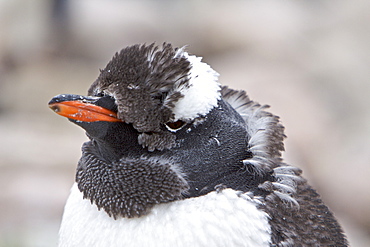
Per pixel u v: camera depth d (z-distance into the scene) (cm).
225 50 2309
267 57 2109
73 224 501
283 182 500
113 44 2370
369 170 1427
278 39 2212
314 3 2383
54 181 1390
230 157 486
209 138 482
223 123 489
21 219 1236
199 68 487
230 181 483
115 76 475
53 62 2289
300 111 1628
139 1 2459
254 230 462
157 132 473
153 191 468
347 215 1412
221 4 2414
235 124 497
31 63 2262
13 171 1436
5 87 2119
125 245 468
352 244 1305
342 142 1549
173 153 477
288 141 1515
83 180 493
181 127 477
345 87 1877
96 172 484
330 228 515
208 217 463
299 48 2144
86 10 2369
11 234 1127
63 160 1525
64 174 1453
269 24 2306
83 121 474
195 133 480
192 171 477
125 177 472
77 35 2339
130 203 470
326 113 1673
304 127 1565
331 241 506
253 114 533
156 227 466
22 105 2025
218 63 2225
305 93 1734
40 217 1251
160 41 2373
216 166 482
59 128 1834
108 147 479
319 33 2205
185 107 471
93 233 484
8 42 2258
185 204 471
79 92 2112
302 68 1983
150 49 479
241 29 2297
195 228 461
